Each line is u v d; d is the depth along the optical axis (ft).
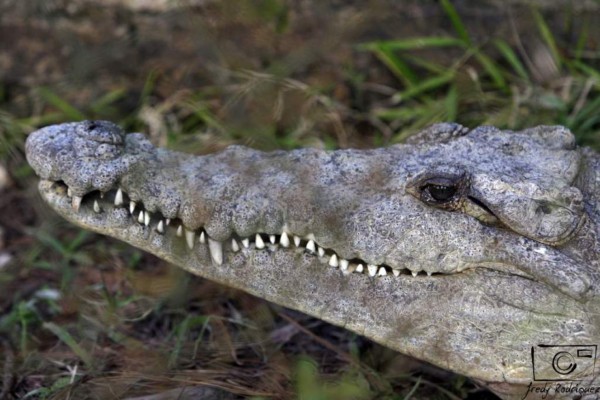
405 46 41.09
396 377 28.45
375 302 24.27
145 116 40.24
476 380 25.91
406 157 25.68
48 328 31.07
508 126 36.76
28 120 41.19
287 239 24.41
